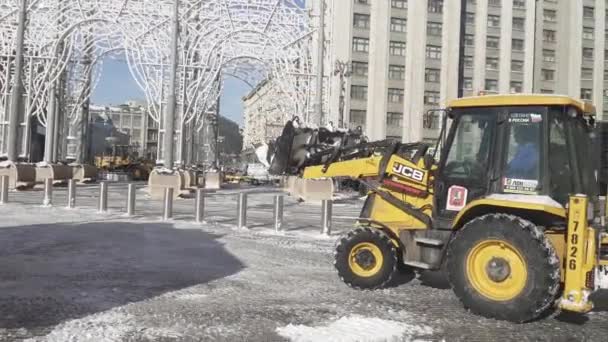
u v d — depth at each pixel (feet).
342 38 245.04
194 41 104.22
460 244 22.65
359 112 246.88
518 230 21.48
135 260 31.86
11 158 83.76
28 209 56.90
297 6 101.09
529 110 23.35
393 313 22.58
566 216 21.63
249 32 102.27
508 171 23.35
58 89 121.39
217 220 54.65
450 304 24.38
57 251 33.86
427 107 249.14
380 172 27.81
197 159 166.81
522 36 260.21
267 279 28.14
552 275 20.86
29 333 18.49
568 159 22.82
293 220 58.18
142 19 98.12
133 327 19.56
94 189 99.76
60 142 127.75
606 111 270.26
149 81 101.04
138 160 226.17
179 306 22.49
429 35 250.16
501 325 21.39
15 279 26.32
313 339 18.83
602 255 22.36
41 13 102.73
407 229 26.50
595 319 22.76
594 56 270.05
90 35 112.47
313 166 30.14
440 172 25.64
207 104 126.52
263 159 34.40
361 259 26.76
